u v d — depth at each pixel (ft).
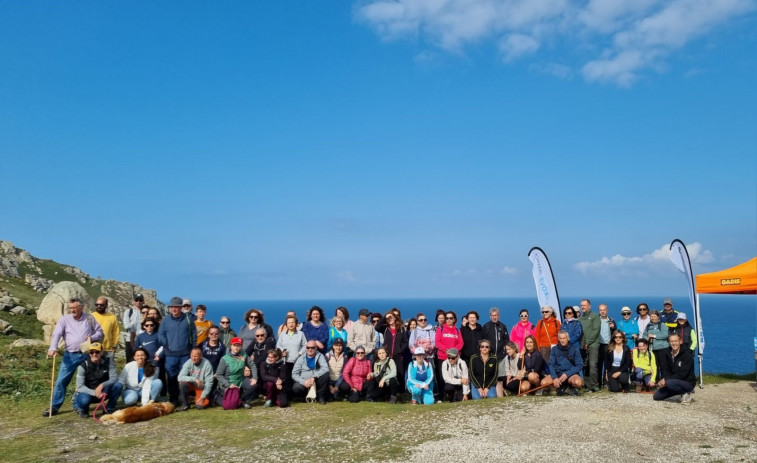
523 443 28.22
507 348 44.83
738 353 226.79
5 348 56.54
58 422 35.22
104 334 40.32
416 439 29.45
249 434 31.89
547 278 56.34
